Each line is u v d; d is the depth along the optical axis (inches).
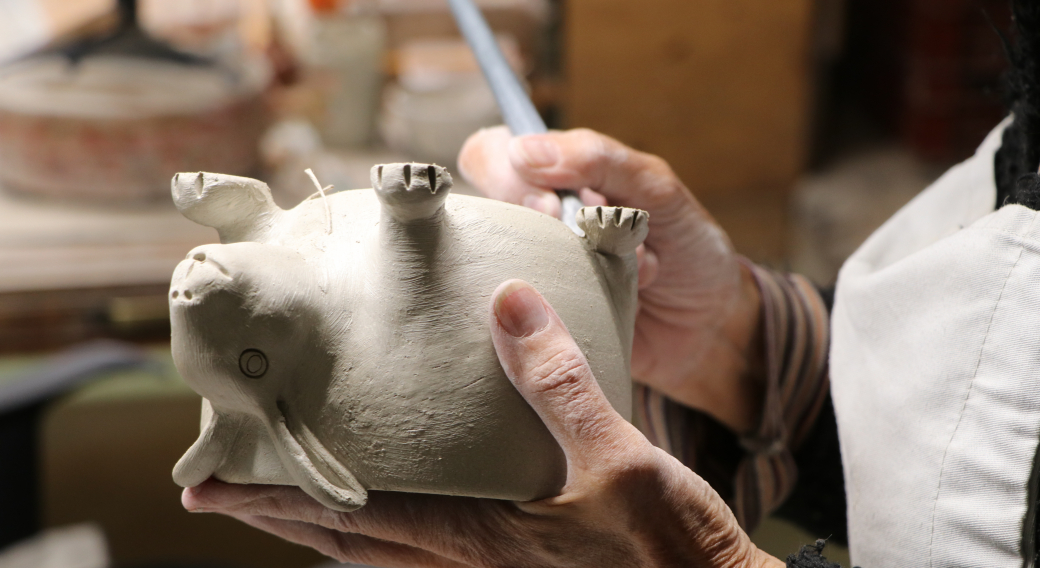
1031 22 25.5
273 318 20.8
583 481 20.9
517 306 20.2
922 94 73.9
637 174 31.4
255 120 63.0
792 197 68.8
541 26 67.0
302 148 68.4
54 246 58.2
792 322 36.7
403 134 67.7
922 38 72.4
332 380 21.4
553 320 20.6
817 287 38.9
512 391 21.1
